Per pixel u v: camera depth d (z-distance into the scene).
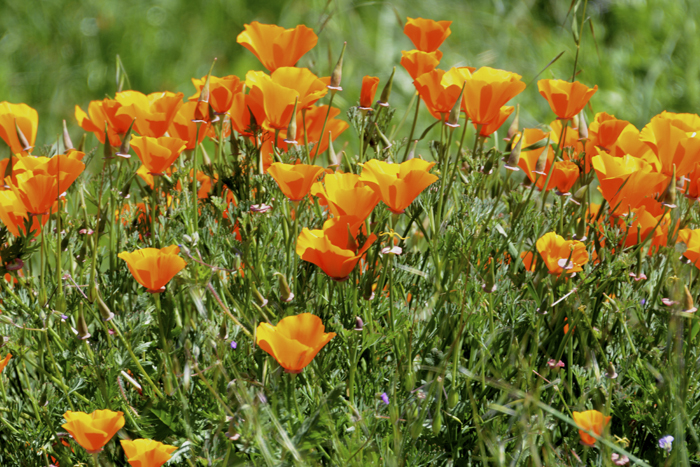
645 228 3.82
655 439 3.75
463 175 3.89
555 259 3.73
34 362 3.71
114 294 3.78
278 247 3.81
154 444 3.62
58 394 3.73
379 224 3.77
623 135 3.87
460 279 3.79
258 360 3.71
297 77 3.84
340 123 3.92
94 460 3.64
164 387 3.69
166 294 3.73
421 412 3.66
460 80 3.87
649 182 3.77
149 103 3.89
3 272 3.73
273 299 3.75
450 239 3.79
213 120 3.85
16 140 3.86
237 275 3.77
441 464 3.72
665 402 3.72
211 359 3.69
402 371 3.74
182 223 3.82
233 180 3.87
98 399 3.70
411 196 3.70
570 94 3.85
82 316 3.69
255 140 3.85
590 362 3.74
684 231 3.75
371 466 3.66
